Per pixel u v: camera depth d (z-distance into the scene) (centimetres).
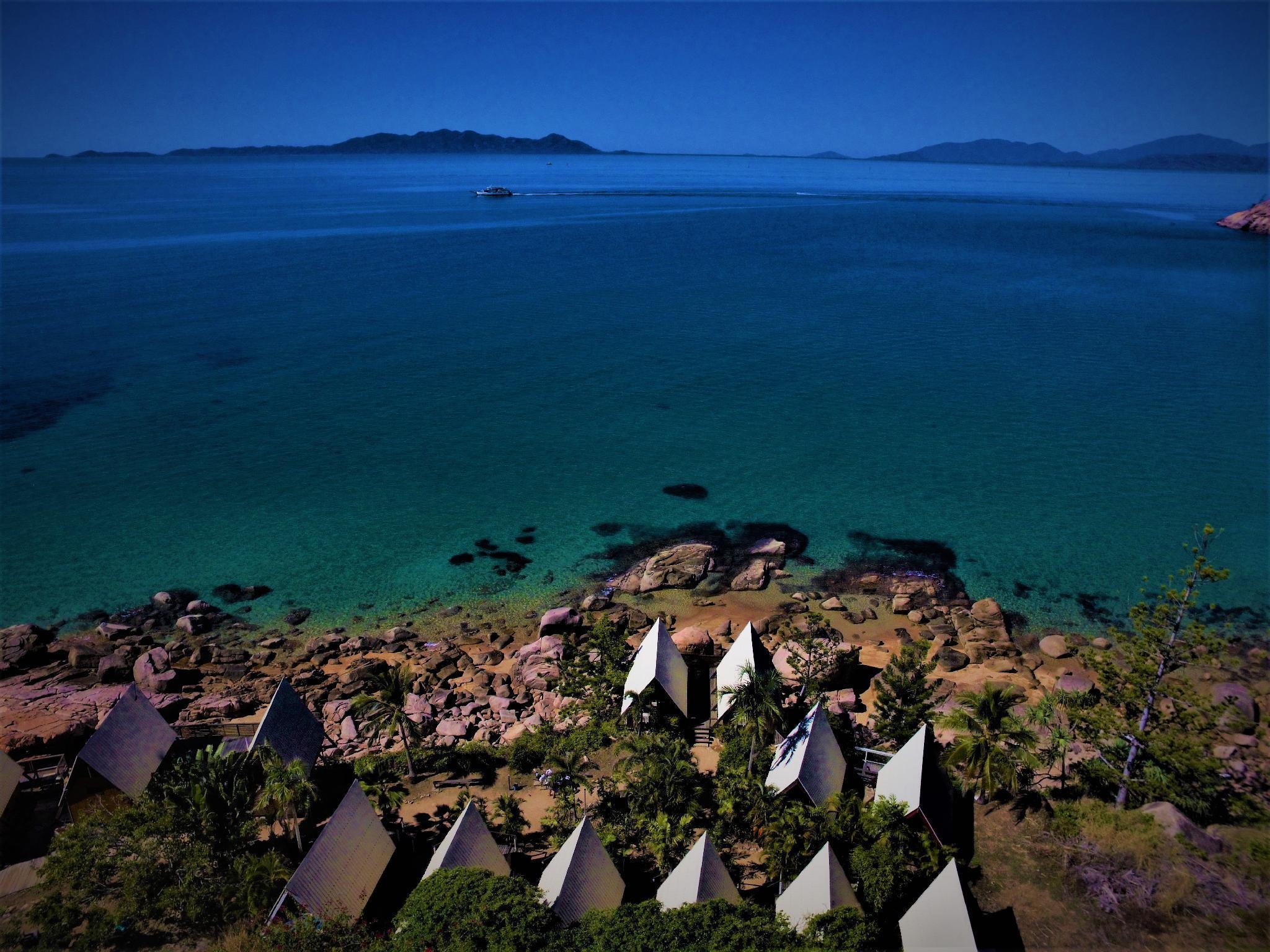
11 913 3497
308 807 3897
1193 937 3309
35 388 11144
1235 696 4994
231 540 7675
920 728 4322
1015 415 10681
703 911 3200
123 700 4300
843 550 7550
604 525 8031
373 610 6725
